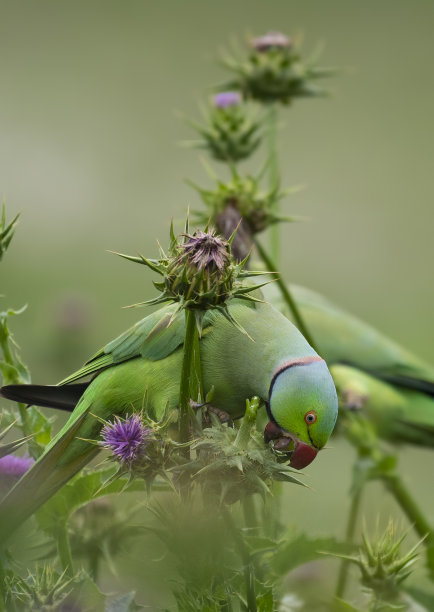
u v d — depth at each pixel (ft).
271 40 36.47
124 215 84.99
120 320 68.85
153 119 95.40
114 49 99.96
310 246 84.23
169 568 23.34
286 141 90.84
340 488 41.16
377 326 77.71
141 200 86.69
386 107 93.09
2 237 22.56
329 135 91.45
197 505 21.02
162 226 84.84
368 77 95.04
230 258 19.62
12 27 100.73
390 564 23.04
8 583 20.75
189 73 98.07
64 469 25.72
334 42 97.96
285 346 24.88
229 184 29.96
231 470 20.13
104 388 26.12
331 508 33.22
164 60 99.09
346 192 87.56
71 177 88.74
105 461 20.34
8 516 22.66
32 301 71.77
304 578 26.53
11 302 70.79
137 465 20.15
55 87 97.35
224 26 100.89
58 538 22.82
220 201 29.63
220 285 19.40
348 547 24.13
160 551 23.35
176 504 21.42
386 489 31.89
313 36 98.68
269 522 24.40
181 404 21.09
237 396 25.95
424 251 83.20
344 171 89.10
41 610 20.22
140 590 23.63
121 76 98.53
